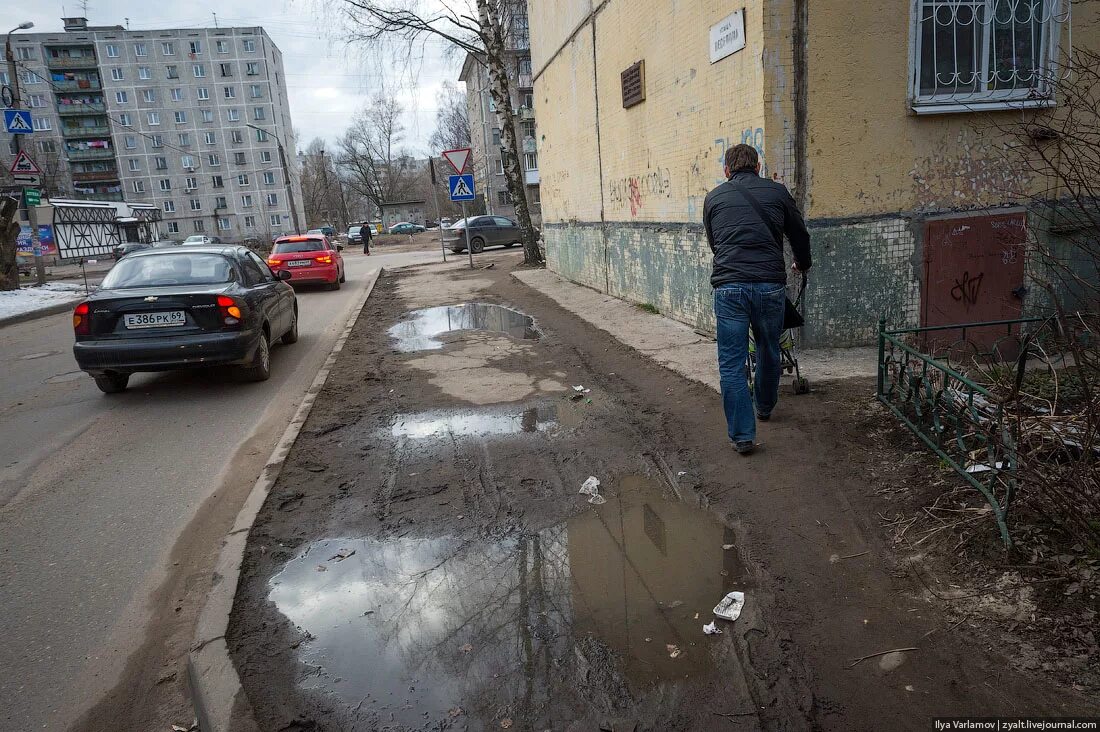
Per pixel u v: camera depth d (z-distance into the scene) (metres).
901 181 6.13
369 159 74.69
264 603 3.14
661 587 3.09
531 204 57.53
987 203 6.28
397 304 13.36
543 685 2.50
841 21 5.83
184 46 84.62
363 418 5.82
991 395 3.26
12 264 19.61
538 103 15.59
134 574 3.49
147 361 6.64
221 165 87.69
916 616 2.71
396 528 3.82
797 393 5.18
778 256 4.29
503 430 5.32
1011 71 6.13
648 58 8.53
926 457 3.88
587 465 4.53
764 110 5.91
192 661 2.70
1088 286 4.43
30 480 4.86
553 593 3.10
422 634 2.86
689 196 7.78
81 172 85.50
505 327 9.81
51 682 2.68
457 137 81.25
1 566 3.61
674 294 8.64
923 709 2.25
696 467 4.30
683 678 2.48
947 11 5.96
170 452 5.34
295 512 4.07
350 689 2.54
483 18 17.73
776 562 3.19
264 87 87.56
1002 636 2.53
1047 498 2.96
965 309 6.39
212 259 7.57
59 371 8.70
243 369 7.64
